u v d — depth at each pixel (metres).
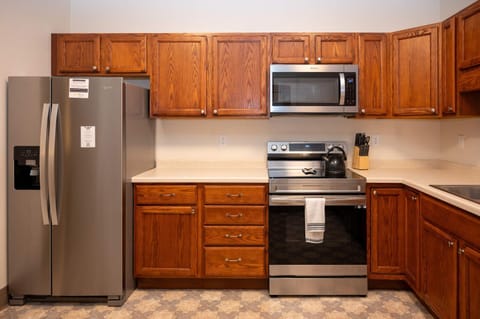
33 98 2.37
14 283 2.43
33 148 2.38
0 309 2.38
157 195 2.59
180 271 2.61
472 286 1.66
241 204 2.57
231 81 2.87
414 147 3.16
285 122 3.18
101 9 3.20
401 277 2.55
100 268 2.43
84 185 2.40
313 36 2.84
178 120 3.21
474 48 2.23
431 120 3.16
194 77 2.88
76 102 2.37
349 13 3.15
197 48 2.88
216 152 3.22
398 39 2.80
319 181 2.52
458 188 2.12
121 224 2.42
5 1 2.41
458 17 2.42
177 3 3.18
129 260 2.55
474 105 2.46
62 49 2.91
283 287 2.55
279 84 2.76
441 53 2.64
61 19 3.06
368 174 2.73
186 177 2.59
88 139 2.38
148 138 3.00
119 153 2.40
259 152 3.20
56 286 2.43
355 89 2.74
